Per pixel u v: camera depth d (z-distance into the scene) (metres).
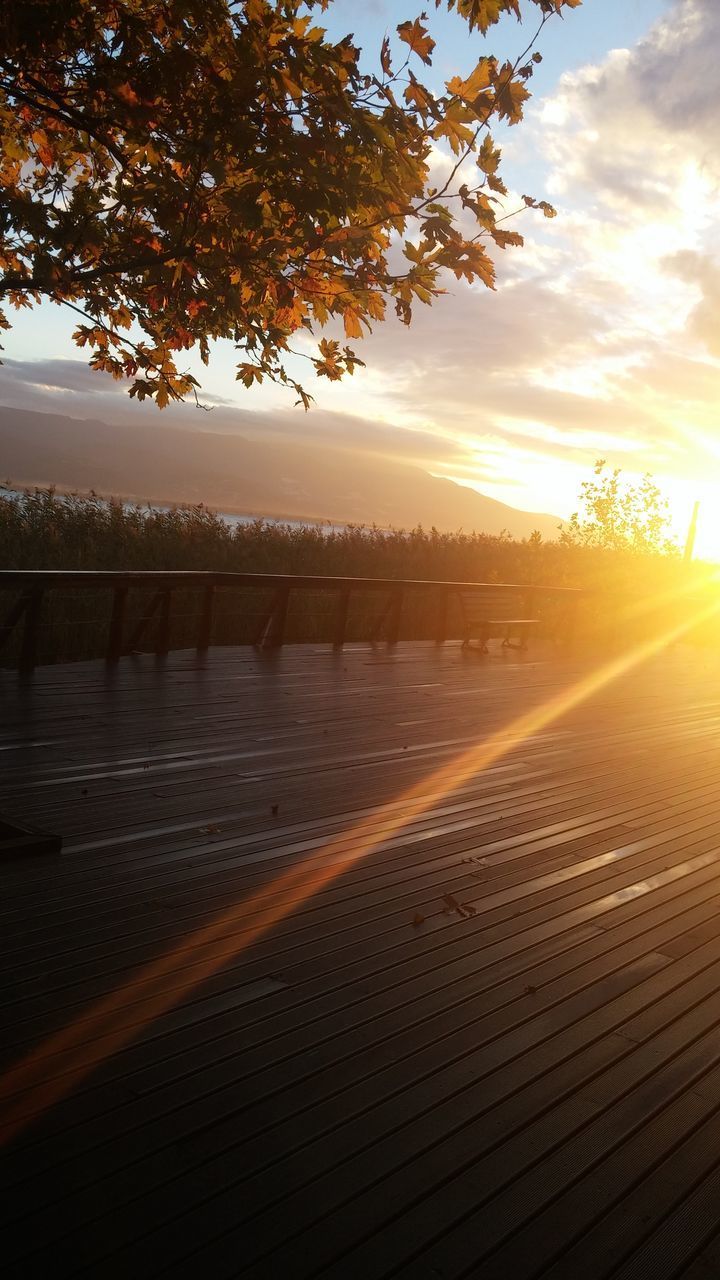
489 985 3.40
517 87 3.30
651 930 4.04
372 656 11.70
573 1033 3.10
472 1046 2.96
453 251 3.51
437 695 9.59
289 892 4.12
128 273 4.01
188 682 8.78
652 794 6.46
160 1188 2.20
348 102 3.36
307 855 4.62
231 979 3.27
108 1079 2.62
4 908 3.71
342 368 4.18
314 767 6.31
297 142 3.29
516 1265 2.04
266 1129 2.45
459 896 4.25
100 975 3.23
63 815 4.89
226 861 4.44
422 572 17.14
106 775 5.67
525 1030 3.09
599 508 22.86
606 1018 3.22
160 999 3.10
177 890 4.04
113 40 3.29
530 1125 2.56
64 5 3.13
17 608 8.50
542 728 8.47
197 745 6.58
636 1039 3.09
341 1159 2.35
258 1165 2.30
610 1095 2.74
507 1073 2.82
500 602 14.43
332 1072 2.75
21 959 3.30
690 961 3.75
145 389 4.35
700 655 16.39
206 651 10.63
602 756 7.55
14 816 4.80
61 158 4.29
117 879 4.11
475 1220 2.17
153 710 7.52
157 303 3.95
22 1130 2.38
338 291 3.90
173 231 3.64
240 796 5.50
